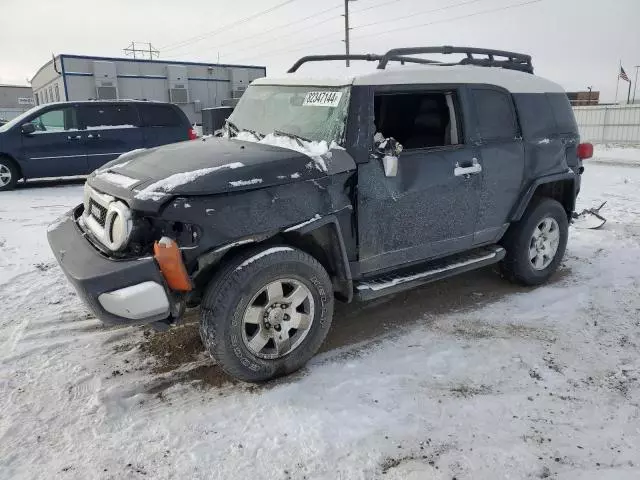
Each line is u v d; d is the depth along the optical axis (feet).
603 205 25.00
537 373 10.93
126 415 9.60
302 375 10.87
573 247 19.72
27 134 32.99
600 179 38.68
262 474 8.07
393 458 8.39
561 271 17.25
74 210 12.94
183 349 12.09
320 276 10.76
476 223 13.78
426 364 11.32
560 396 10.11
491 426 9.19
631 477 7.91
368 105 11.48
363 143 11.30
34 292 15.30
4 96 188.44
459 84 13.23
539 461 8.30
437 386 10.44
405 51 12.76
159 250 9.14
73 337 12.59
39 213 26.07
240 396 10.15
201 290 10.46
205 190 9.44
